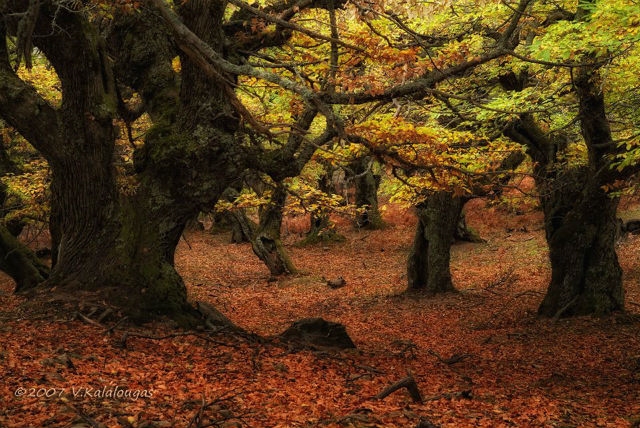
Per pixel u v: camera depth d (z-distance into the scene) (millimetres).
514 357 13250
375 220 38188
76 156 11477
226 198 26875
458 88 16859
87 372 7852
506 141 16688
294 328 12445
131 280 11242
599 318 16016
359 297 22422
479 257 28234
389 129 11188
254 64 10266
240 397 7594
